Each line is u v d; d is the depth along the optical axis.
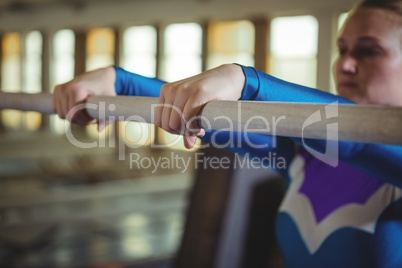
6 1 12.31
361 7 0.83
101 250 4.26
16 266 3.78
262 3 8.97
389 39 0.80
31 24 12.84
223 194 2.54
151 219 5.49
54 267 3.78
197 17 9.91
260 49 9.05
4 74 13.70
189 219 2.65
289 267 0.94
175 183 7.26
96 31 11.70
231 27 9.52
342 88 0.84
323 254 0.85
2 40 13.61
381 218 0.79
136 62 11.00
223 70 0.63
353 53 0.83
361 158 0.64
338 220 0.83
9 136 11.13
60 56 12.49
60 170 7.75
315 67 8.45
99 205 6.02
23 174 7.53
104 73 0.89
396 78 0.81
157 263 3.45
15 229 4.82
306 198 0.91
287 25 8.79
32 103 0.97
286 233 0.95
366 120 0.47
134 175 7.50
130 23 10.98
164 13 10.41
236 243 2.55
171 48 10.46
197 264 2.58
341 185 0.86
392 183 0.66
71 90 0.86
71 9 11.95
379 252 0.78
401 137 0.45
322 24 8.27
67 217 5.31
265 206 2.62
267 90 0.64
